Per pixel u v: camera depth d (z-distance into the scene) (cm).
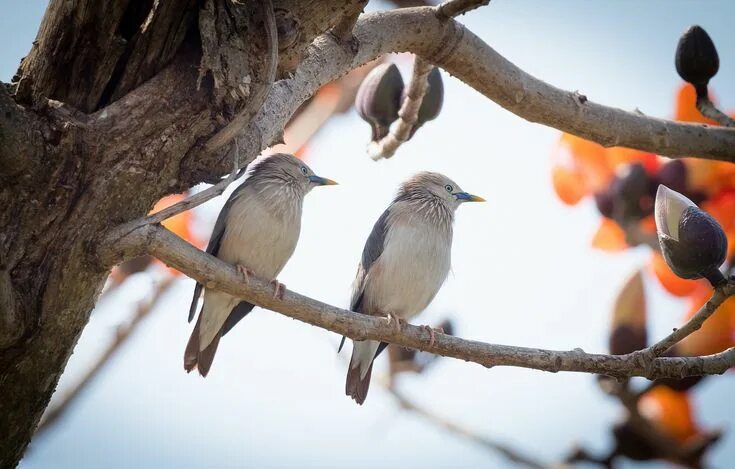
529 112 988
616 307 838
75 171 684
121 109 699
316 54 877
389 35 918
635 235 864
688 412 809
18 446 730
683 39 1023
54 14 676
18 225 673
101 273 706
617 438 823
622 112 1014
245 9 711
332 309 818
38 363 703
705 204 855
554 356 811
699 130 1023
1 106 647
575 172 897
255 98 721
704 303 802
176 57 717
